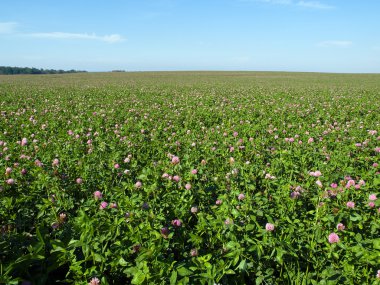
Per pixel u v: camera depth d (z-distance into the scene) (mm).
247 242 3336
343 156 6824
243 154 7465
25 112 13375
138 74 90750
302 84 43812
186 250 3584
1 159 6297
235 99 19969
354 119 12242
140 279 2705
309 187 5137
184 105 16734
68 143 7785
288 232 3615
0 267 2723
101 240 3318
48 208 4426
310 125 11258
